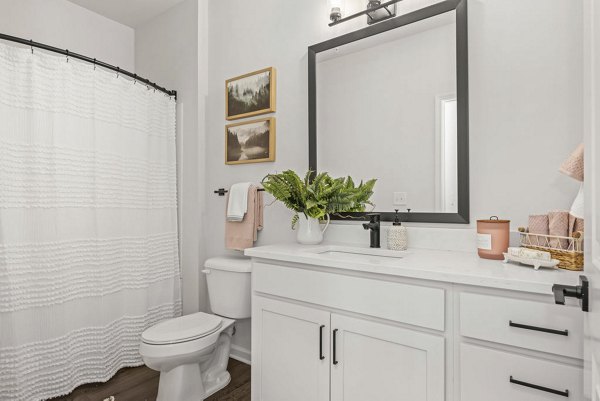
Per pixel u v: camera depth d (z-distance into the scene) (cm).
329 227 193
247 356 231
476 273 104
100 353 205
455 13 155
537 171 136
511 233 140
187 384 174
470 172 151
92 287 204
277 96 221
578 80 128
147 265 237
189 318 195
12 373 170
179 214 266
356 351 128
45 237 184
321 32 202
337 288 133
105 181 212
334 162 192
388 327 120
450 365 108
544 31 135
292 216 211
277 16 222
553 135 133
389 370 120
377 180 177
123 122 224
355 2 189
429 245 160
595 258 59
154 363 166
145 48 295
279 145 219
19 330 174
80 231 200
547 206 134
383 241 172
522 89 139
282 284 150
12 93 174
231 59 245
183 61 265
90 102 205
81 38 273
